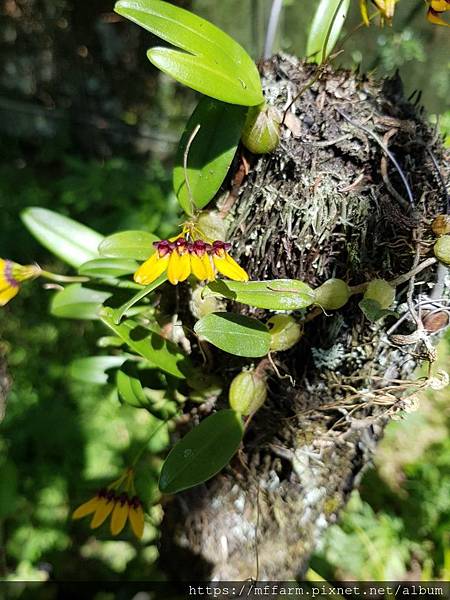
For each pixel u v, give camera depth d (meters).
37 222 0.19
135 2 0.12
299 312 0.13
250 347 0.12
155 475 0.30
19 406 0.33
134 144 0.53
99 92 0.52
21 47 0.50
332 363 0.14
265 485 0.16
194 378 0.15
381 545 0.27
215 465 0.13
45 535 0.28
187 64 0.12
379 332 0.13
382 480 0.29
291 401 0.15
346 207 0.12
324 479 0.16
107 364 0.19
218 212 0.14
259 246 0.13
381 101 0.13
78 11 0.48
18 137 0.52
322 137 0.13
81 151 0.53
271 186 0.13
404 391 0.14
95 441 0.31
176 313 0.15
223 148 0.13
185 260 0.12
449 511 0.28
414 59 0.31
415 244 0.12
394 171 0.13
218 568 0.17
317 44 0.15
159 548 0.20
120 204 0.44
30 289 0.39
